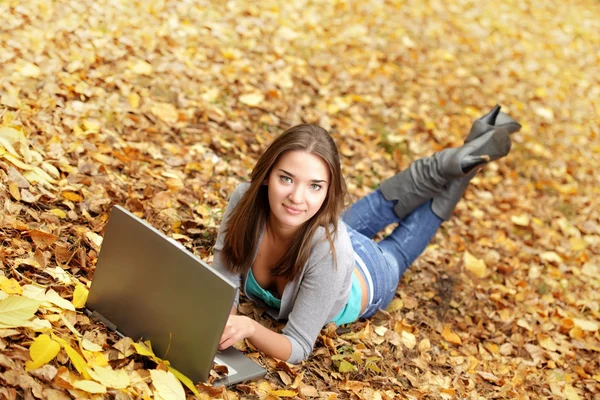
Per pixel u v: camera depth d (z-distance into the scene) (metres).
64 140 3.74
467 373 3.25
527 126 6.14
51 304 2.46
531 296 4.10
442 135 5.56
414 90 6.09
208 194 3.82
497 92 6.55
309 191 2.56
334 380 2.85
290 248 2.72
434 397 2.96
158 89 4.75
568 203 5.35
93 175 3.53
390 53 6.55
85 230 3.06
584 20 9.13
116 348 2.34
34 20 4.81
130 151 3.93
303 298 2.75
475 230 4.64
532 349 3.62
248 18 6.20
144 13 5.59
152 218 3.41
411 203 3.48
